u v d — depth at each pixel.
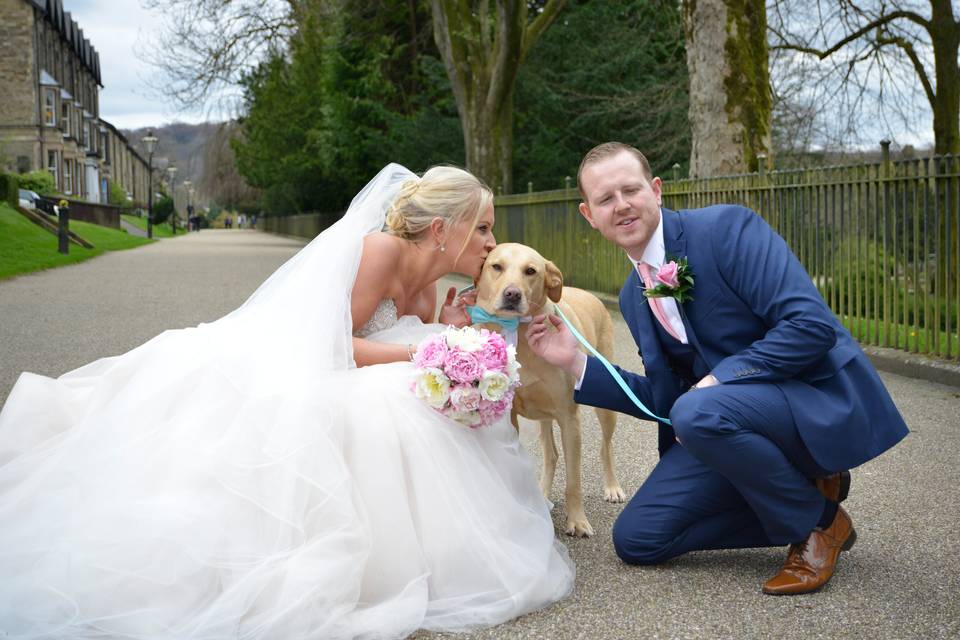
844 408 3.00
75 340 8.72
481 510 3.04
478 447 3.22
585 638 2.71
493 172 18.97
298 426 2.87
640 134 21.48
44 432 3.29
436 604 2.89
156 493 2.87
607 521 3.91
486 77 18.88
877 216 8.06
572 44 22.19
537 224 15.52
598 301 4.63
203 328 3.41
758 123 11.01
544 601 2.94
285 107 36.50
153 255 25.81
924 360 7.24
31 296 12.90
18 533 2.78
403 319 3.58
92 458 2.96
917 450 4.91
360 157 27.70
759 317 3.17
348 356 3.27
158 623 2.61
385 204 3.69
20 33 48.38
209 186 78.12
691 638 2.69
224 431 2.97
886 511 3.91
